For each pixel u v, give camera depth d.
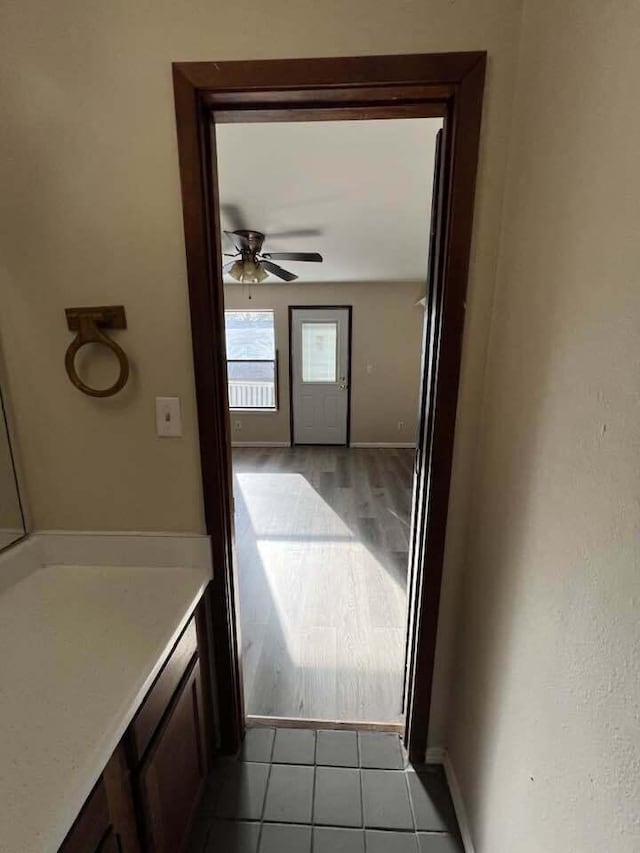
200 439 1.21
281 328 5.86
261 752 1.50
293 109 1.06
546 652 0.80
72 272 1.13
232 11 0.96
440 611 1.34
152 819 0.94
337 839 1.25
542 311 0.84
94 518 1.29
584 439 0.69
